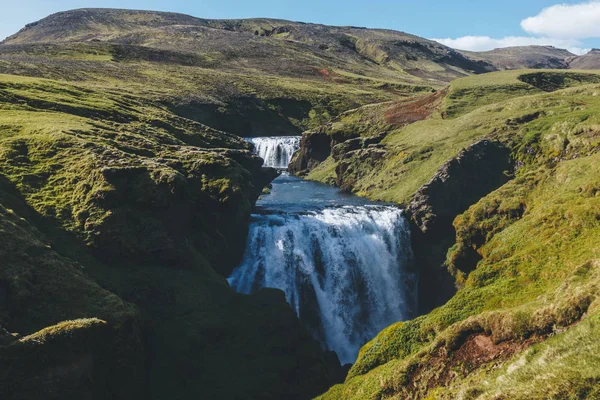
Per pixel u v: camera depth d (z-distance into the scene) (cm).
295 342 2920
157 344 2650
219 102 10481
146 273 3019
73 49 14825
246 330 2917
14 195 3141
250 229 4059
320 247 4197
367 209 4844
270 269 3969
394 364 2058
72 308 2338
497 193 4197
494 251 3030
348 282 4262
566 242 2497
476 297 2320
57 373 1956
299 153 8719
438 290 4459
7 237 2472
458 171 4856
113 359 2280
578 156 4284
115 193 3200
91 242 2958
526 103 6400
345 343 4162
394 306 4478
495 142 5184
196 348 2680
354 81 17188
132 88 9800
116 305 2469
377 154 6644
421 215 4644
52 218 3059
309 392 2661
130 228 3156
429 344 2111
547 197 3750
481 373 1596
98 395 2156
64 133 3928
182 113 9112
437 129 6675
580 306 1523
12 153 3544
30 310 2200
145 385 2438
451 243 4488
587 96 6272
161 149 4384
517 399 1256
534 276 2330
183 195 3500
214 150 4872
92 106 5691
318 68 18850
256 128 11156
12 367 1845
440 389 1667
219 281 3297
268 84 13875
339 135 8150
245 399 2464
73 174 3422
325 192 6419
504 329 1686
